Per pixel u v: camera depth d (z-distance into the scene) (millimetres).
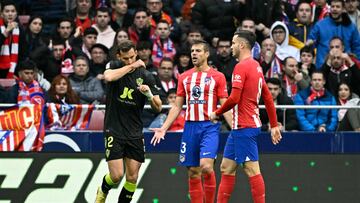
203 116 34281
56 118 38219
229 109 32688
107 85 33188
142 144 33281
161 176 38531
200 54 34375
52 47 45344
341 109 39156
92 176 38188
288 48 46594
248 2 47781
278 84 40719
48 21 51281
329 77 43281
